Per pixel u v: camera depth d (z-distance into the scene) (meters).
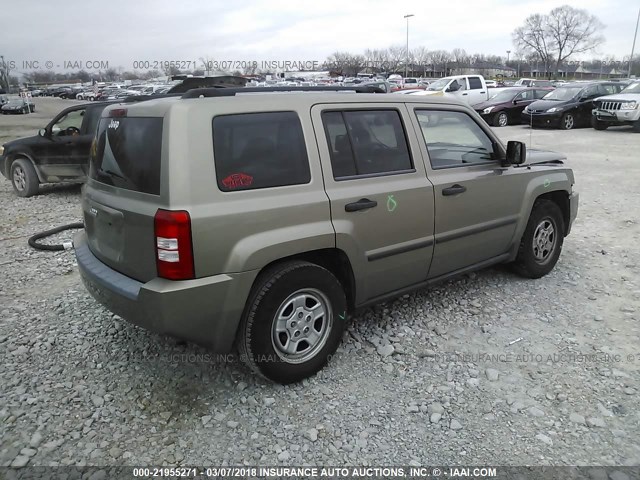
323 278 3.26
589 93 19.27
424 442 2.79
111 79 55.88
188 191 2.78
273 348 3.13
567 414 2.98
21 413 3.05
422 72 62.66
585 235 6.36
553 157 4.99
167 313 2.80
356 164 3.45
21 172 9.27
